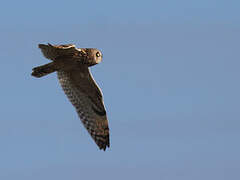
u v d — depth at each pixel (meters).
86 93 18.72
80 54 17.58
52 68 17.72
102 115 18.81
